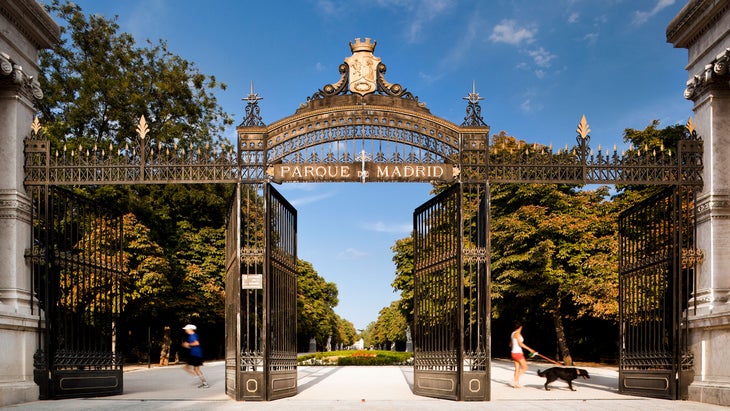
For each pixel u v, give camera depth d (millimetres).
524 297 30156
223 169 12719
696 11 12477
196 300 32906
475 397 11945
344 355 32531
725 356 11266
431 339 13258
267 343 12172
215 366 30203
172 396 13266
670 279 12672
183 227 34125
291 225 14328
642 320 13539
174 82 32688
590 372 23109
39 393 12016
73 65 30469
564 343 29547
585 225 27891
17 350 11695
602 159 12695
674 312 12125
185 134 32938
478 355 12172
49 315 12172
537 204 30516
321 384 16766
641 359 13109
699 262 12328
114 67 31203
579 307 31172
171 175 12734
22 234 12398
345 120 12852
